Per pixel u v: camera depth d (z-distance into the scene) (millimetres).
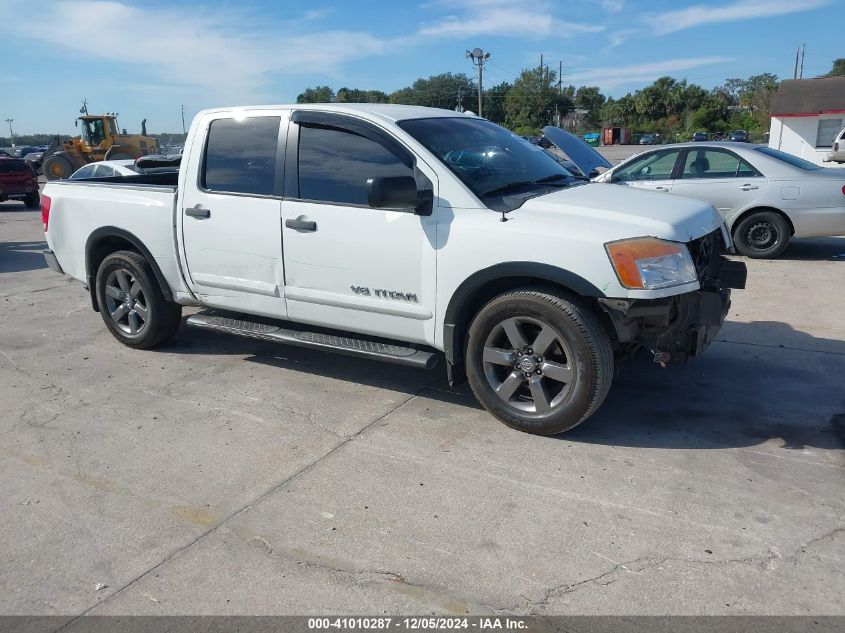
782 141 34781
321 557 3080
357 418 4512
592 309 3941
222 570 3012
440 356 4426
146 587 2918
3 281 9281
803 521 3244
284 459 3984
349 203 4453
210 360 5715
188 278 5355
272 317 4992
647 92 81688
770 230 9148
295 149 4707
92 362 5730
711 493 3504
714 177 9297
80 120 30922
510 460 3893
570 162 6938
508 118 89625
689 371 5160
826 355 5430
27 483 3789
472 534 3215
